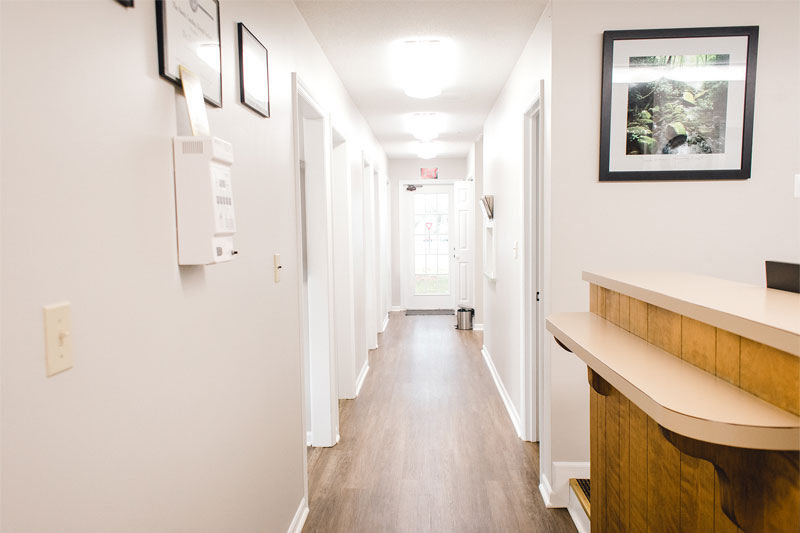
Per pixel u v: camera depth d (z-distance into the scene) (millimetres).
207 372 1415
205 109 1318
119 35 1007
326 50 3250
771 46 2471
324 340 3336
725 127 2494
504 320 4176
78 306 881
